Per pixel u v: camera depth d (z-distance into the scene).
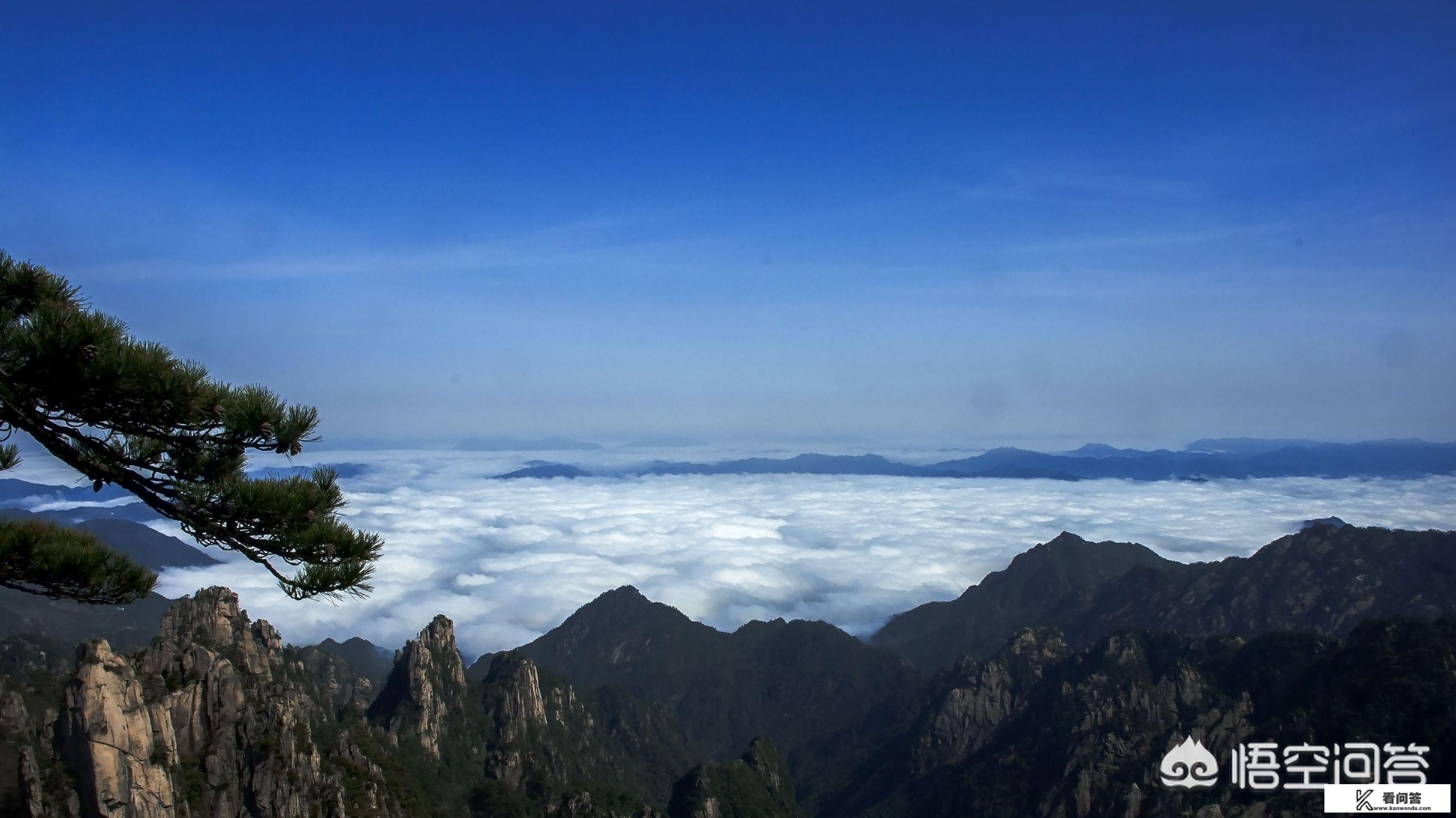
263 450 16.77
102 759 37.22
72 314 15.28
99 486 16.92
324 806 45.88
